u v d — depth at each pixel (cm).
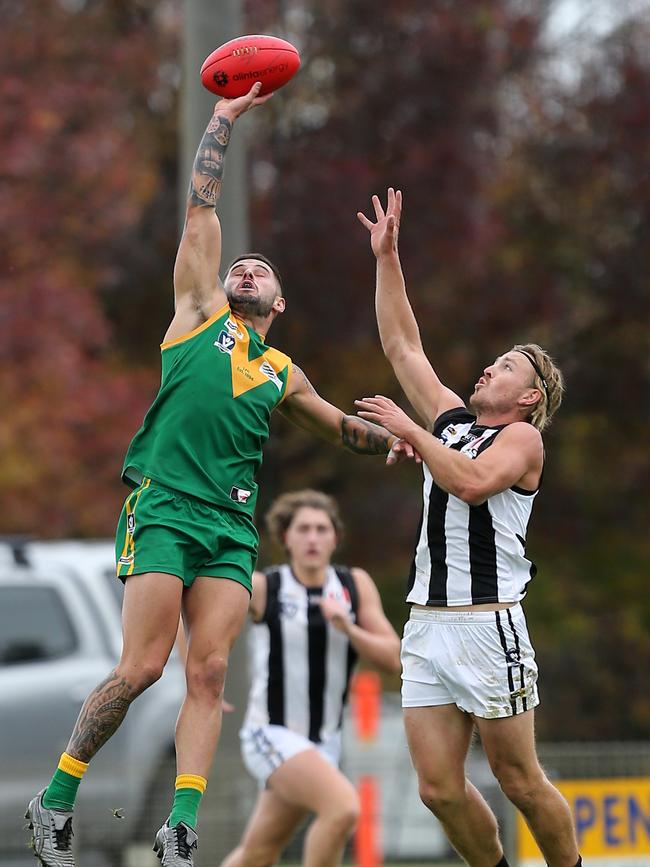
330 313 7288
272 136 7375
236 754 3484
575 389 8069
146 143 7475
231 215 3619
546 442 8038
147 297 7581
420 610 2377
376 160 7381
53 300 6512
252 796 3472
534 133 8081
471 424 2450
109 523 6488
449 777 2345
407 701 2377
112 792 3841
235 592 2191
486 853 2412
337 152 7381
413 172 7206
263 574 3145
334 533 3153
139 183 7088
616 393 8050
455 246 7269
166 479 2170
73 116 6981
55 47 7081
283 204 7206
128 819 3812
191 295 2244
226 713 3494
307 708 3072
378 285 2614
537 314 7675
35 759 3831
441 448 2289
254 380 2250
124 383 6819
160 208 7588
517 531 2370
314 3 7388
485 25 7388
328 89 7512
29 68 6981
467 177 7300
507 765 2341
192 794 2106
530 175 8075
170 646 2139
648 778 3609
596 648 7981
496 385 2408
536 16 8000
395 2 7400
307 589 3116
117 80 7262
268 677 3081
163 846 2067
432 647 2342
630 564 8288
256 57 2322
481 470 2284
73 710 3916
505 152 7988
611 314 8000
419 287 7388
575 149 7944
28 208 6681
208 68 2338
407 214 7250
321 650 3084
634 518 8300
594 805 3550
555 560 8275
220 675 2167
